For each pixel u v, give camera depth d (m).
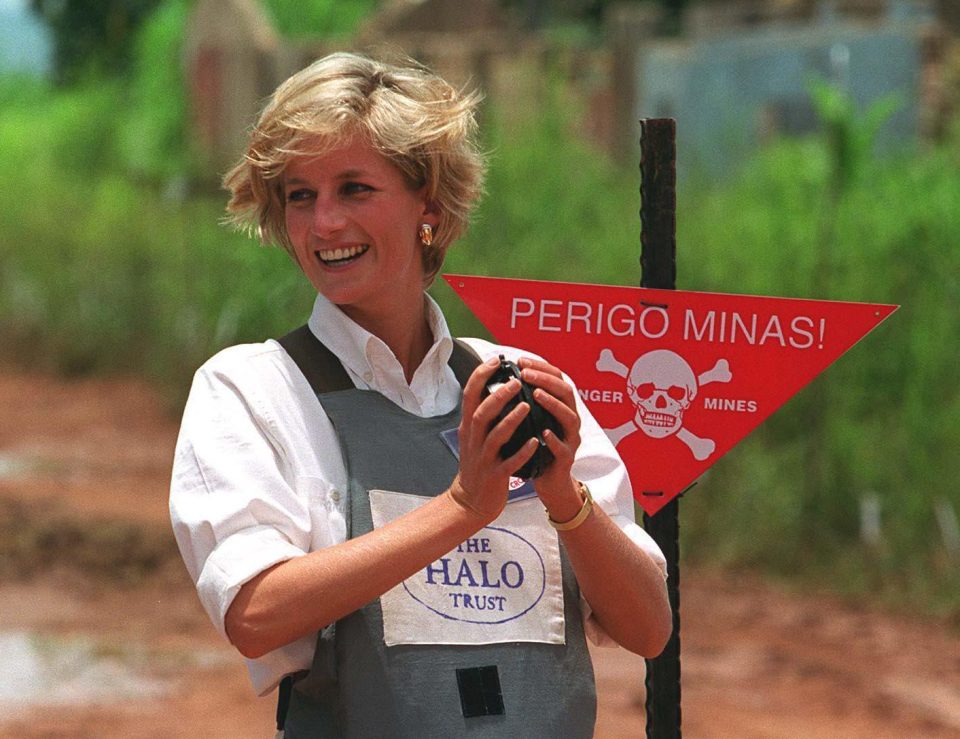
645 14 29.86
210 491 4.52
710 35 29.92
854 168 18.84
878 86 25.95
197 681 12.44
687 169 23.78
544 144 23.09
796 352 5.73
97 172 39.50
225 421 4.62
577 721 4.62
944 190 18.59
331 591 4.30
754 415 5.75
